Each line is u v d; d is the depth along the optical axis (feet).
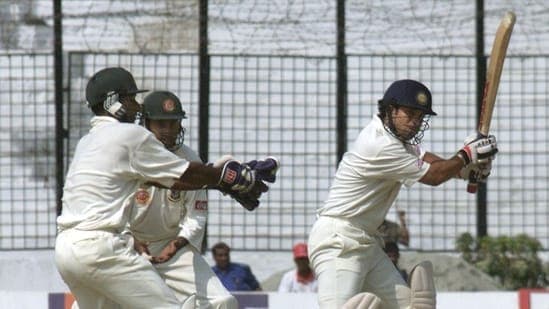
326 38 151.23
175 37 150.61
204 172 84.38
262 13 150.61
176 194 95.96
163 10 150.00
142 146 83.46
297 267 144.97
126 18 150.71
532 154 156.46
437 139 155.43
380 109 93.66
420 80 154.51
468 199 155.84
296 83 154.40
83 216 82.74
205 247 153.07
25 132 152.66
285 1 150.41
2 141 152.66
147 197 95.45
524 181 156.46
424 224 155.94
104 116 85.87
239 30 150.82
